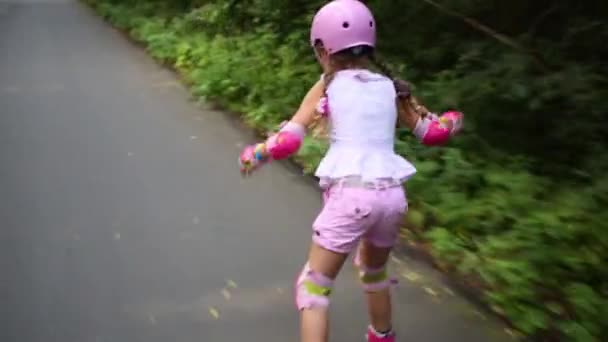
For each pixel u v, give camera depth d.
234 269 4.32
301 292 3.09
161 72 10.19
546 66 6.04
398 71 7.41
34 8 19.91
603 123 5.71
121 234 4.77
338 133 3.06
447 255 4.43
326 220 3.03
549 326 3.67
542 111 6.08
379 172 2.99
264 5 10.85
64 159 6.27
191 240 4.70
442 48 7.74
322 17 3.09
